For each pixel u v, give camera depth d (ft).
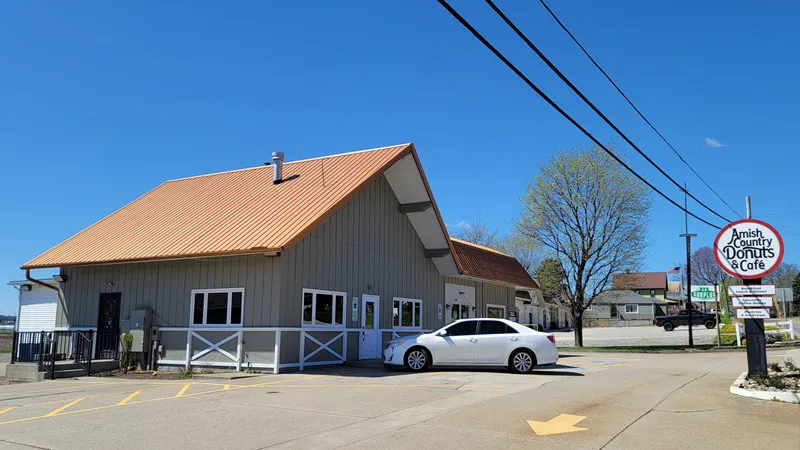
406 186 76.33
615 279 124.67
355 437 28.58
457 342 56.44
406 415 33.73
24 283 80.28
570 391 42.86
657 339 140.87
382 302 73.31
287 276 58.39
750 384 43.27
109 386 49.88
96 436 29.50
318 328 61.82
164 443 27.91
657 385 47.19
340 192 62.54
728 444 27.07
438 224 79.87
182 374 57.11
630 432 29.45
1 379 61.31
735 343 110.42
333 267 65.21
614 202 112.57
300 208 61.41
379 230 73.92
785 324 111.86
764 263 44.75
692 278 293.64
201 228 64.75
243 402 38.96
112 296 68.85
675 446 26.68
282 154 72.43
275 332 56.90
